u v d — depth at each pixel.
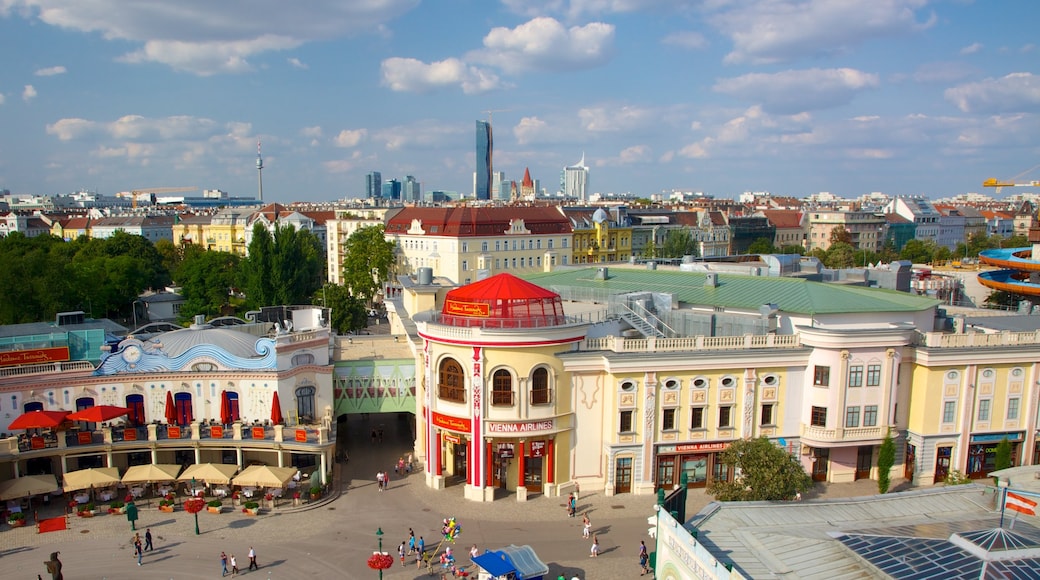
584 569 52.50
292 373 70.25
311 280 160.50
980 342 67.75
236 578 51.09
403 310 92.12
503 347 62.41
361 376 75.75
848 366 64.81
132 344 68.56
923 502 40.22
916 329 69.06
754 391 66.31
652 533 37.31
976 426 68.12
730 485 57.88
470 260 170.88
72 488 60.25
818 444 65.88
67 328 77.75
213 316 155.88
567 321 68.00
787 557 33.62
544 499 64.88
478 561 46.59
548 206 196.50
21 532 58.06
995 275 146.75
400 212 189.75
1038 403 68.94
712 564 30.81
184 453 69.88
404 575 51.78
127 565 52.78
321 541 56.97
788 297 74.25
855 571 31.92
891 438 64.44
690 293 80.00
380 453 77.12
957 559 30.69
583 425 65.81
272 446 65.62
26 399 65.50
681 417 65.88
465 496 65.44
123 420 68.44
